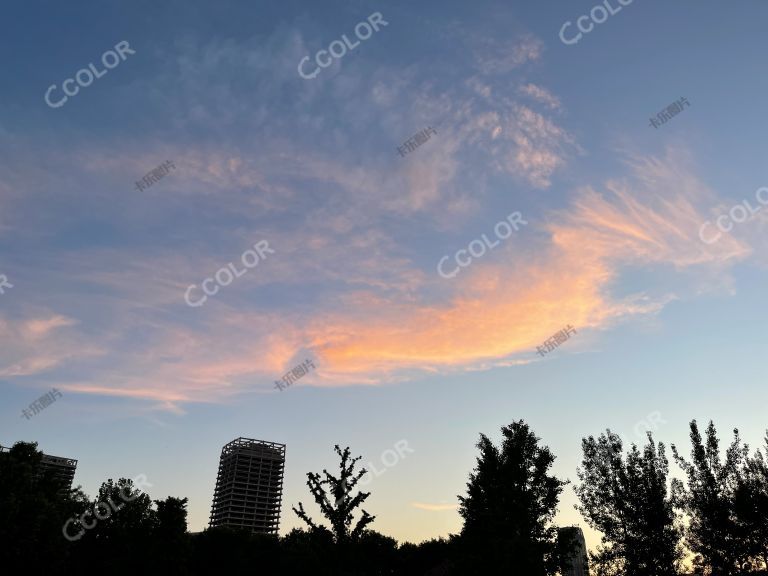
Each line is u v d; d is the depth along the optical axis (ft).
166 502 162.09
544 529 108.99
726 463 114.52
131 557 148.36
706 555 108.99
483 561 89.45
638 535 113.91
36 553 127.44
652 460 119.14
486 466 115.96
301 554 75.92
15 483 132.26
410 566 173.17
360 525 69.97
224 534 203.10
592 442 126.11
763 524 106.22
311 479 72.64
